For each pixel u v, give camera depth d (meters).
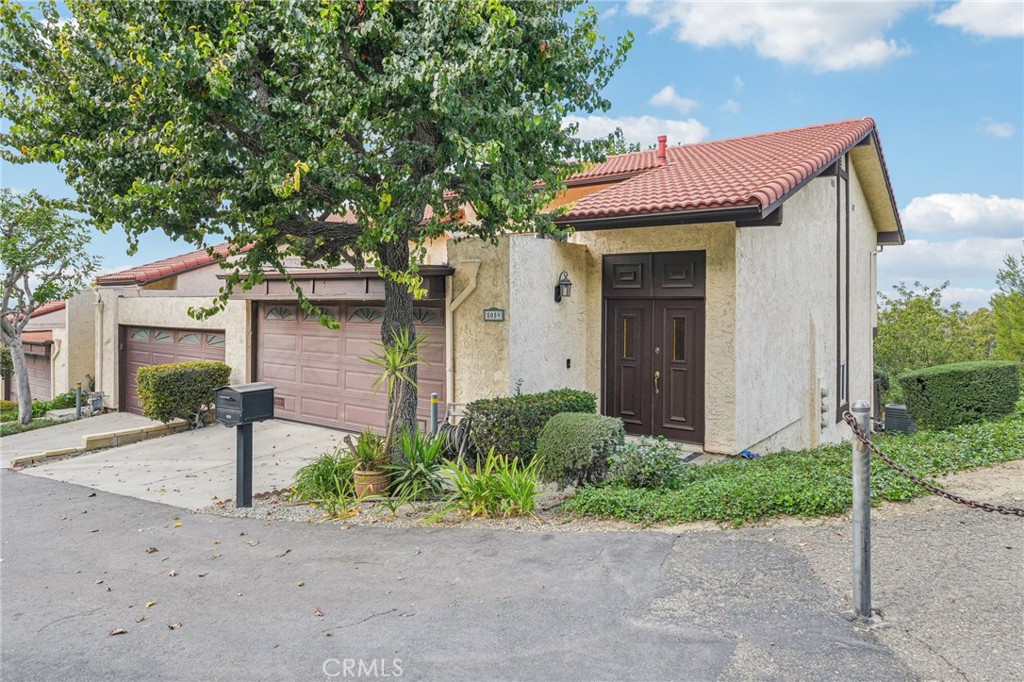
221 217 7.00
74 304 17.25
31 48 6.35
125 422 14.38
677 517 5.41
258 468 9.23
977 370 9.58
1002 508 3.61
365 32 5.89
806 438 11.46
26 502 7.82
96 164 6.43
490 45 5.67
